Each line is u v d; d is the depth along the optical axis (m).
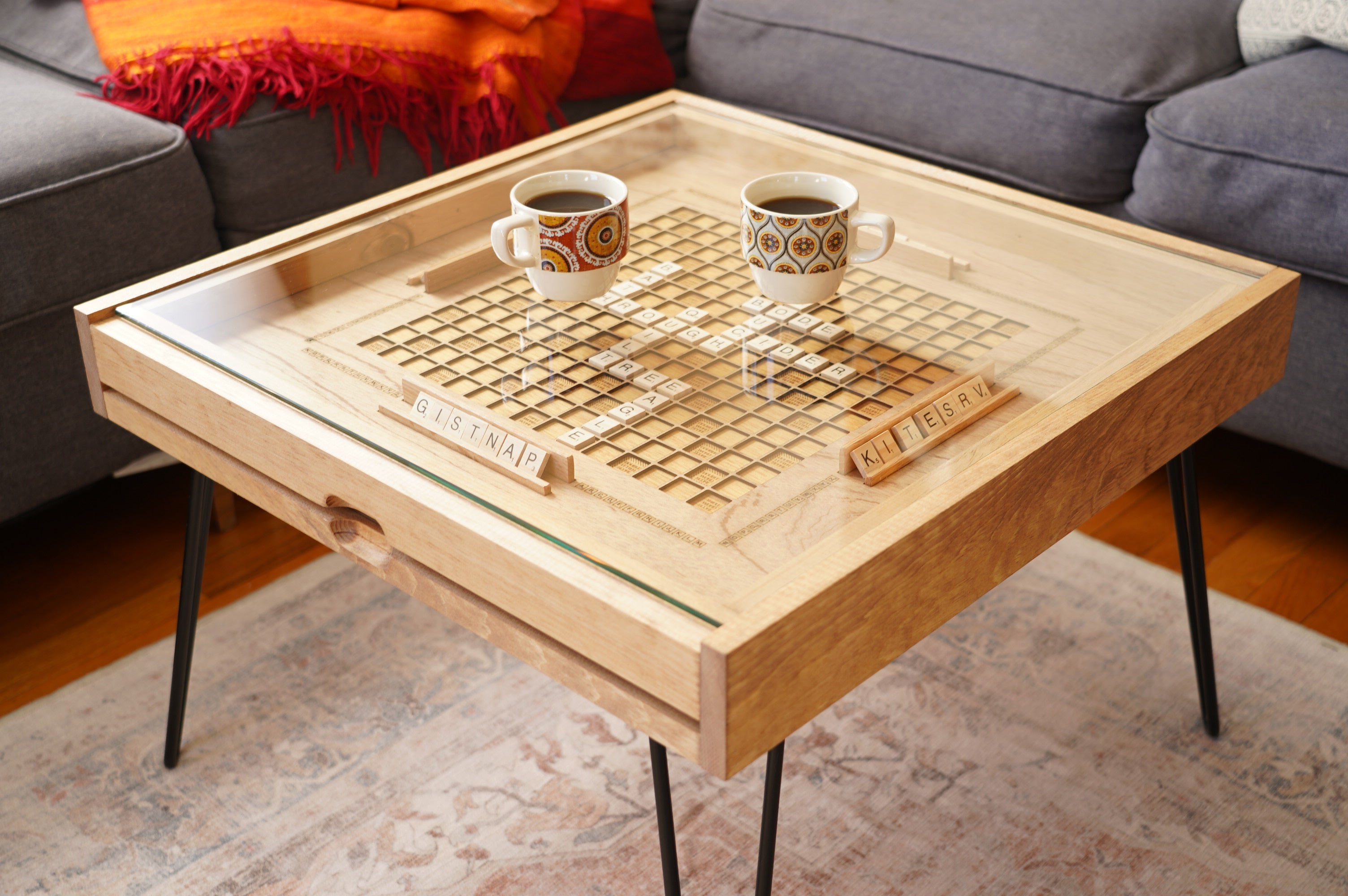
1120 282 0.96
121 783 1.10
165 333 0.89
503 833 1.04
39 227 1.22
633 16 1.74
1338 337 1.30
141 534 1.47
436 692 1.21
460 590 0.75
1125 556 1.40
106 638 1.30
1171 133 1.36
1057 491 0.79
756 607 0.63
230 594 1.36
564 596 0.67
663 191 1.13
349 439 0.79
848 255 0.92
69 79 1.51
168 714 1.16
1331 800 1.07
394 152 1.54
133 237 1.30
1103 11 1.53
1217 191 1.33
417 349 0.89
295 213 1.47
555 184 0.98
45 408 1.29
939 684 1.21
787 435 0.80
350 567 1.40
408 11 1.55
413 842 1.04
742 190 1.02
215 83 1.39
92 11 1.48
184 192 1.35
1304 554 1.40
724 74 1.76
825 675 0.66
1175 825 1.05
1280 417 1.38
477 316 0.93
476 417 0.77
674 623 0.63
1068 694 1.20
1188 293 0.94
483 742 1.14
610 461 0.77
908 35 1.58
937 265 0.98
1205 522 1.46
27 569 1.40
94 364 0.93
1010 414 0.81
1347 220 1.24
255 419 0.81
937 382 0.84
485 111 1.58
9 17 1.65
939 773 1.10
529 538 0.70
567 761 1.12
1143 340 0.87
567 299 0.93
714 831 1.04
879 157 1.15
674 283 0.98
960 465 0.74
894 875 1.00
